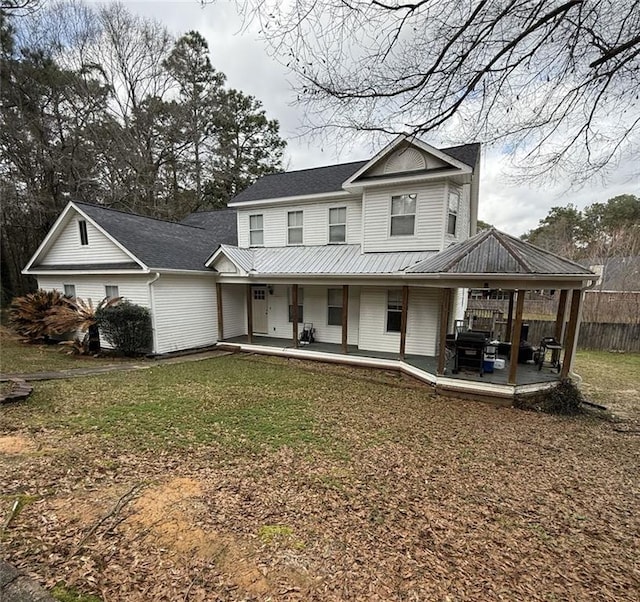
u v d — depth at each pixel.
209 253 13.70
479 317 15.12
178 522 3.11
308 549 2.87
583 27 3.53
